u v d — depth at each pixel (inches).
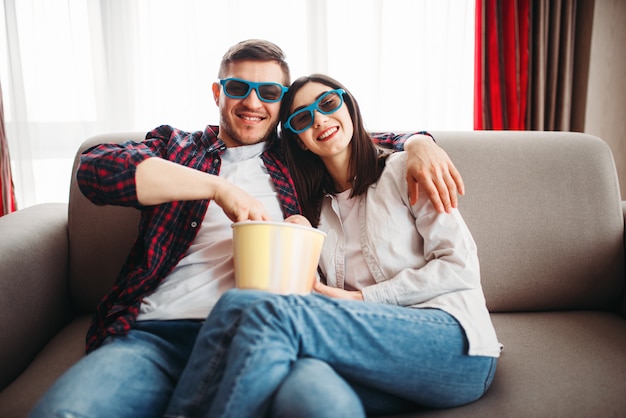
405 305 38.8
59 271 49.2
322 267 45.4
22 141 79.4
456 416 32.7
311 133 44.9
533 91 86.7
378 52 84.3
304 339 29.3
